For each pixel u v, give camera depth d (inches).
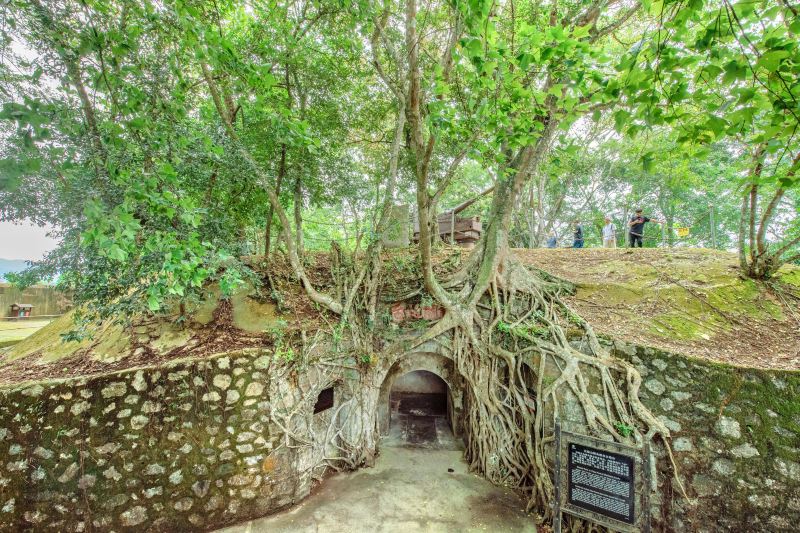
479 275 223.5
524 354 193.0
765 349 156.8
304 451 183.9
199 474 155.7
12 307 330.6
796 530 120.3
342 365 208.5
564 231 615.8
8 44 106.6
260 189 232.5
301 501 178.2
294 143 165.6
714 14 104.5
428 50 246.8
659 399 149.8
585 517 136.3
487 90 145.3
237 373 167.3
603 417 157.2
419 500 179.8
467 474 204.4
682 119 114.5
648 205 586.2
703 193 521.7
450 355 221.3
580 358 170.2
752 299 191.0
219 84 198.2
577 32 113.0
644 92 107.3
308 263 272.5
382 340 229.6
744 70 93.4
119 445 146.4
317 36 228.5
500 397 206.2
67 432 140.8
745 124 108.1
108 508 143.1
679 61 99.3
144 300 155.6
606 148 464.4
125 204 101.3
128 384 150.4
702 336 169.9
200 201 195.3
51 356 178.4
